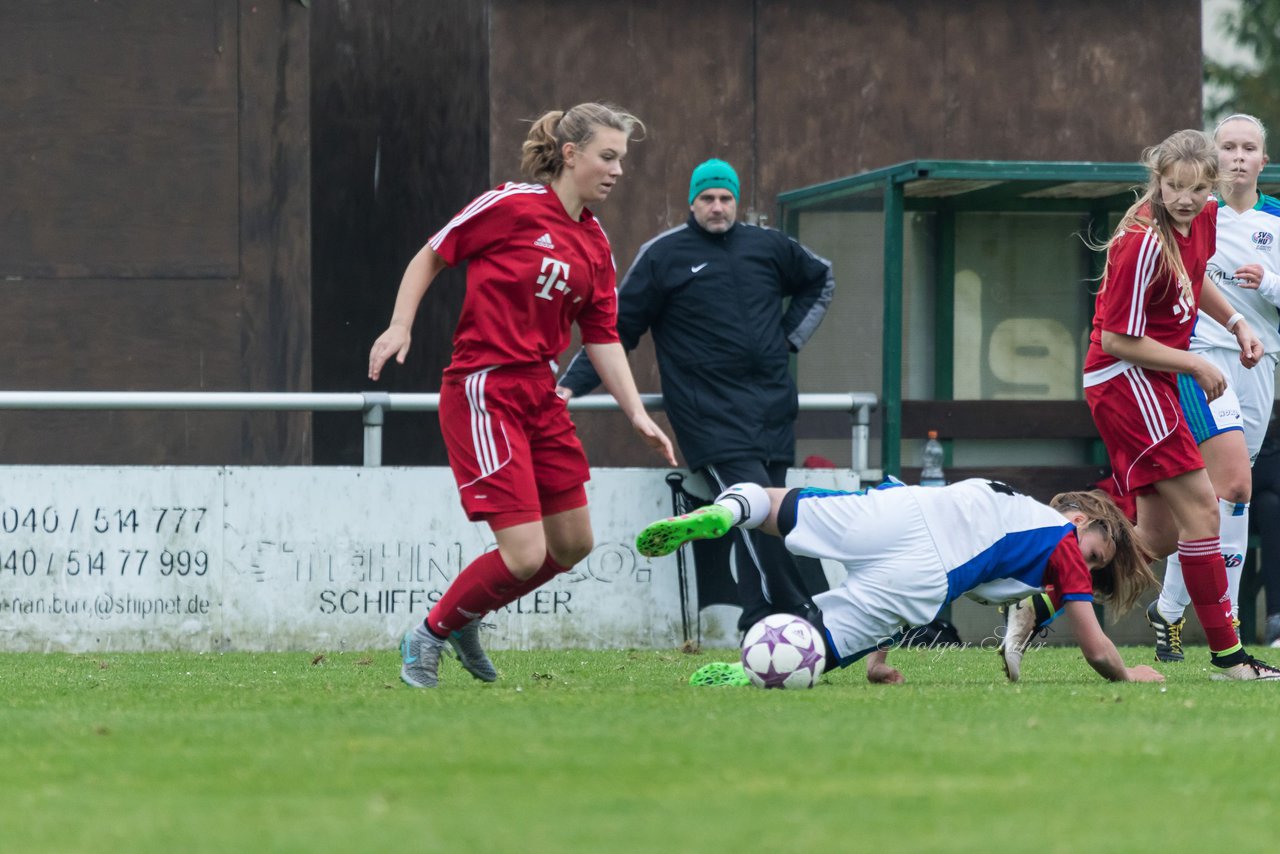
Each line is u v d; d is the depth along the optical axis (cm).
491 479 2094
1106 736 1541
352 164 4956
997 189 3594
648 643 3259
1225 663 2392
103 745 1495
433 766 1354
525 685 2233
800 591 3203
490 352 2094
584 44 4403
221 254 3997
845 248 3631
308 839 1060
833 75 4478
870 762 1376
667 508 3266
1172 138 2325
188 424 3969
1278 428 3538
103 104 3966
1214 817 1152
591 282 2166
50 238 3956
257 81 4000
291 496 3209
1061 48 4531
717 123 4450
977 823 1120
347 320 5000
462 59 4544
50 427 3934
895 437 3459
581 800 1204
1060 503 2347
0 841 1066
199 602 3191
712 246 3141
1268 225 3078
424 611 3238
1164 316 2408
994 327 3697
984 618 3547
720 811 1160
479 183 4447
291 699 1930
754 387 3122
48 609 3170
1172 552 2594
